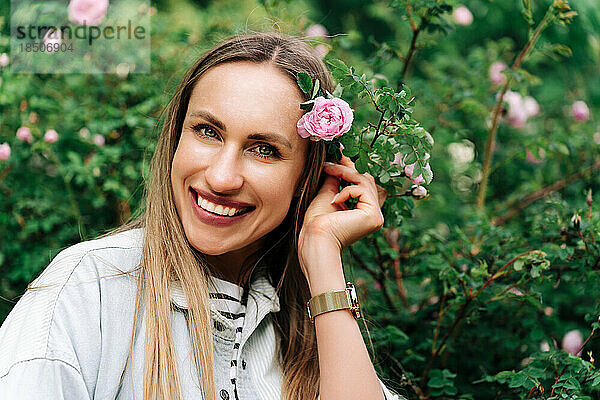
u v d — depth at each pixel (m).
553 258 1.91
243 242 1.43
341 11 5.03
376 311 2.25
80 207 2.47
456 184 2.97
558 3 2.18
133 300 1.39
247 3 3.04
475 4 3.88
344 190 1.55
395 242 2.28
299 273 1.66
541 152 2.57
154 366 1.35
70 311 1.31
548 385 1.83
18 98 2.41
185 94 1.47
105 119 2.42
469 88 2.67
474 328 2.15
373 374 1.42
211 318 1.46
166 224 1.48
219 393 1.43
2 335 1.31
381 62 2.28
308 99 1.42
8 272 2.36
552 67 3.59
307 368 1.61
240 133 1.36
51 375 1.25
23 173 2.40
